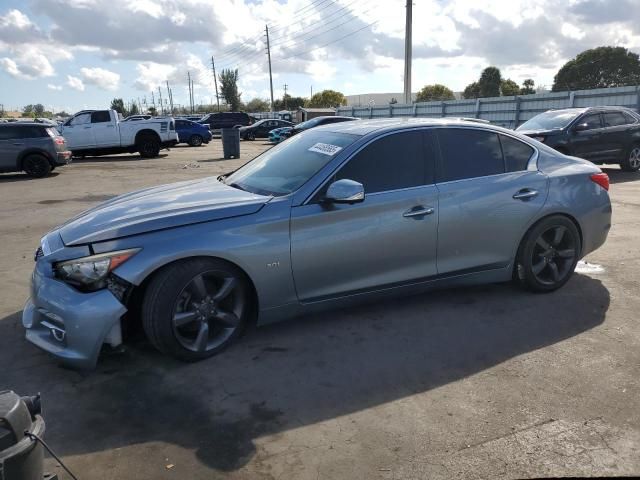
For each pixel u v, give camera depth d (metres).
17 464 1.72
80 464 2.62
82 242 3.37
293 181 3.98
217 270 3.55
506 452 2.67
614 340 3.89
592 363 3.56
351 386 3.31
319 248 3.80
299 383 3.35
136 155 23.66
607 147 13.09
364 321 4.26
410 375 3.44
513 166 4.60
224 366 3.57
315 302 3.93
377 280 4.07
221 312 3.68
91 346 3.27
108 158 21.95
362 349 3.80
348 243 3.89
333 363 3.60
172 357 3.57
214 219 3.56
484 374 3.43
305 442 2.77
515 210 4.46
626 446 2.70
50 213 9.40
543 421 2.92
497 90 77.50
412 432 2.84
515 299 4.68
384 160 4.08
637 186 11.41
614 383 3.30
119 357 3.70
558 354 3.69
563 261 4.82
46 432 2.88
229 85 90.00
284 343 3.89
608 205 4.96
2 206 10.13
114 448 2.74
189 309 3.54
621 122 13.44
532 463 2.58
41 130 14.86
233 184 4.42
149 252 3.35
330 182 3.87
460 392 3.22
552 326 4.14
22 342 3.98
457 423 2.91
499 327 4.13
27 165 14.73
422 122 4.34
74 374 3.49
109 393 3.26
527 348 3.79
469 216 4.29
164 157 22.30
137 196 4.29
